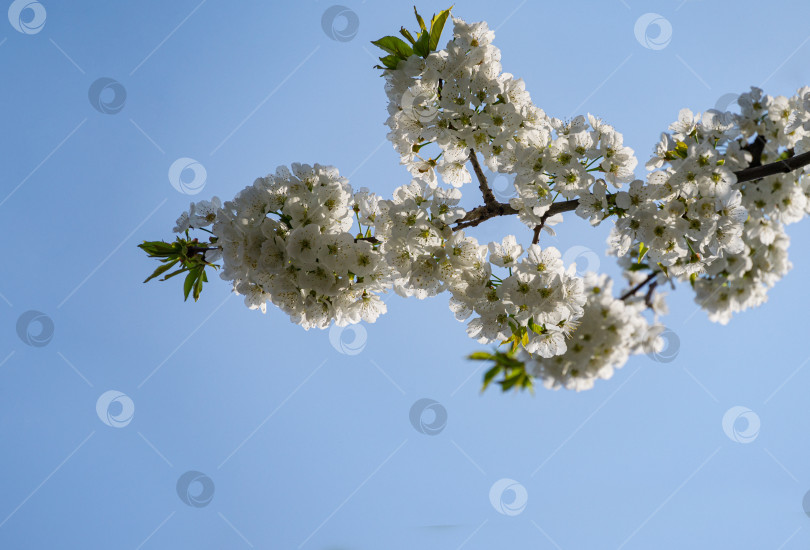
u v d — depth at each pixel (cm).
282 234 301
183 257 330
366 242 301
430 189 312
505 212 331
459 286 312
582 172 314
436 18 323
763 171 303
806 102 318
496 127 314
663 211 308
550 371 413
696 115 340
